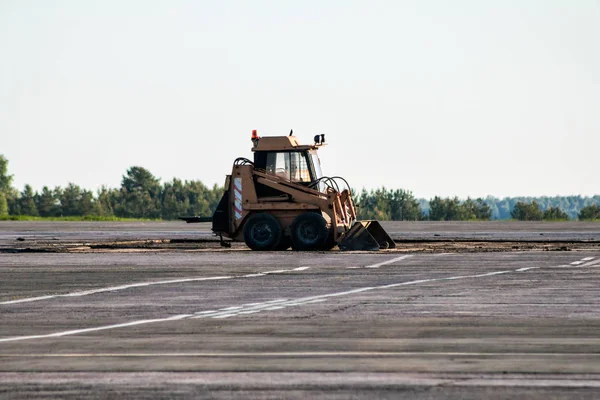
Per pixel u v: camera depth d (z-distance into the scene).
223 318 38.72
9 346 31.58
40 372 26.64
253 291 49.78
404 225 187.88
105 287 52.41
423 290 49.38
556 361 27.81
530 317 38.09
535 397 22.83
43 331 35.34
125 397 23.31
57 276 59.59
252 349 30.52
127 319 38.75
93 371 26.75
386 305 42.78
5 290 51.03
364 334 33.72
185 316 39.50
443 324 36.25
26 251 86.50
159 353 29.86
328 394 23.38
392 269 63.53
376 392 23.55
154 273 61.47
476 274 58.75
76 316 39.94
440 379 25.16
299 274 60.12
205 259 74.69
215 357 28.95
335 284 53.28
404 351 29.83
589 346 30.59
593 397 22.83
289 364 27.59
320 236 86.62
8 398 23.31
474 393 23.34
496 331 34.22
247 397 23.12
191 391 23.89
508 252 80.50
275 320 37.88
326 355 29.17
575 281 53.56
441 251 83.31
